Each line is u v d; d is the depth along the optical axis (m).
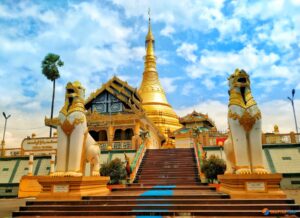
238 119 10.53
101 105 38.53
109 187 15.60
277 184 9.49
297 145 24.00
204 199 9.79
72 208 9.49
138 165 22.09
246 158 10.24
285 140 25.38
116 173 18.73
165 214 8.88
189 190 14.34
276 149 24.17
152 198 10.40
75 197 10.22
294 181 21.41
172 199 10.23
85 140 12.22
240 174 9.66
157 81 59.50
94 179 11.93
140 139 28.28
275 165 22.62
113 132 34.97
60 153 11.28
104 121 35.34
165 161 23.19
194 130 31.33
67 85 11.98
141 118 34.56
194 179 19.06
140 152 23.88
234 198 9.50
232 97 11.03
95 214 9.12
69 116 11.41
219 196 10.08
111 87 38.56
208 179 18.20
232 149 11.55
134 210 9.22
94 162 13.17
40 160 28.06
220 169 17.88
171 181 18.89
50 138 30.73
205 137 31.17
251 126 10.47
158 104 54.78
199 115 45.25
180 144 42.91
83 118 11.75
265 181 9.50
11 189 25.92
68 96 11.81
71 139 11.37
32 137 31.61
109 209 9.39
